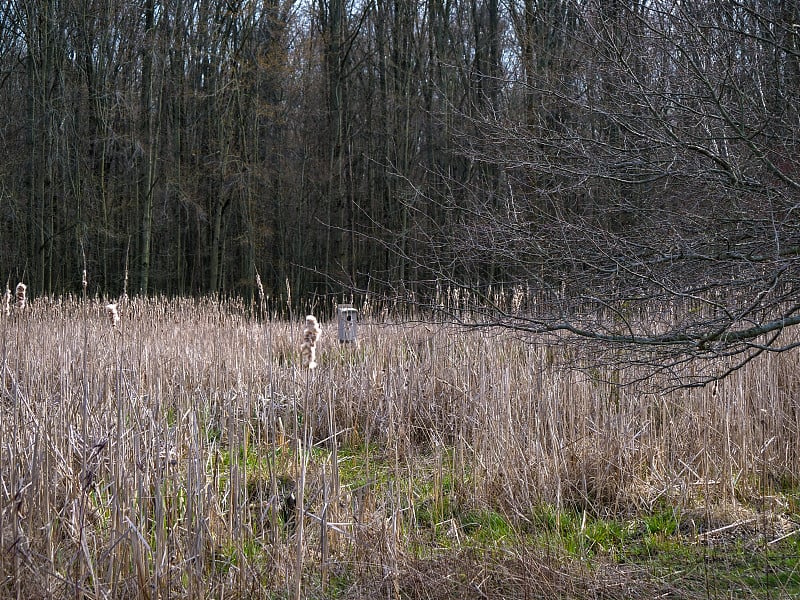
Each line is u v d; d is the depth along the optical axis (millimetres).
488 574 4016
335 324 10445
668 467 5719
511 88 9102
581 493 5176
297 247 24500
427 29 21375
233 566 3924
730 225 5012
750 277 4160
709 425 5891
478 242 5137
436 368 7137
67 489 4023
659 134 4988
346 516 4387
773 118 4691
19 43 21469
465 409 6176
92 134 22422
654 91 4852
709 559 4449
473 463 5355
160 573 3680
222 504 4566
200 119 24234
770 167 4414
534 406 5848
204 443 5043
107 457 4336
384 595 3885
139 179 22734
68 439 4383
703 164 4867
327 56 22516
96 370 6273
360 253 21797
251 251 22125
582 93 5844
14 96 22484
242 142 22516
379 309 10625
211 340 8914
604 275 4539
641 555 4574
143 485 3994
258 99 22703
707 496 5172
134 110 19812
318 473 4527
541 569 4000
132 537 3684
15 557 3445
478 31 19516
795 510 5176
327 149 23484
